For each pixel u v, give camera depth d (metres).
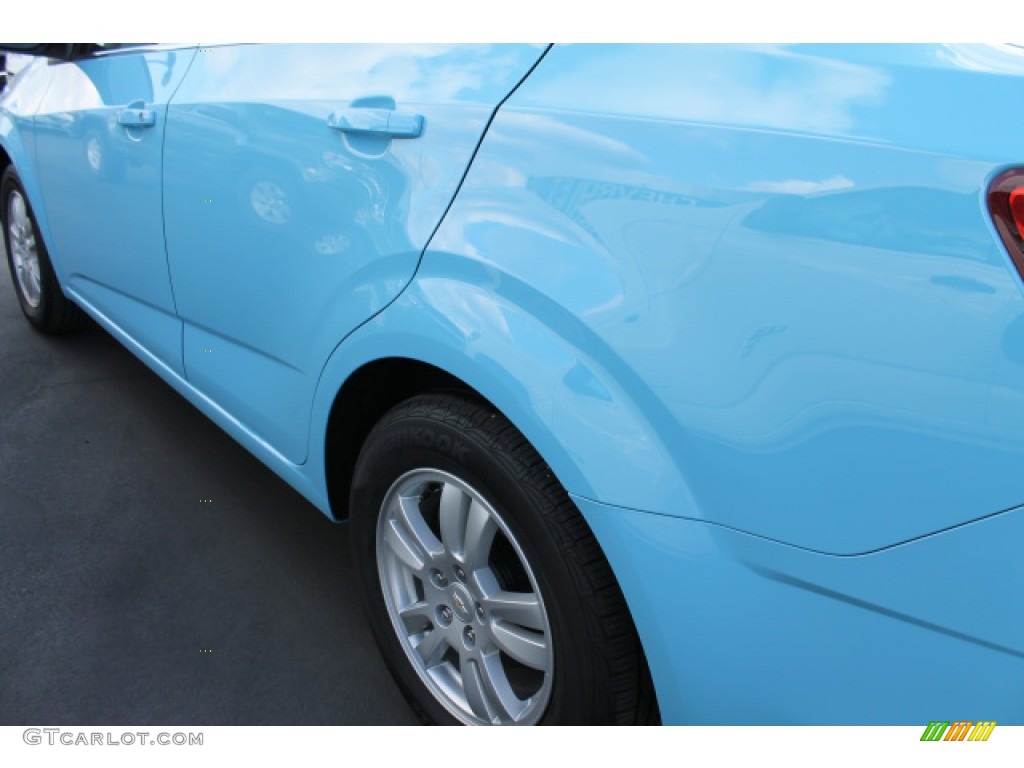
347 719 1.77
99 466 2.70
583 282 1.20
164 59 2.26
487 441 1.38
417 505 1.64
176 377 2.49
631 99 1.21
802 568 1.06
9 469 2.64
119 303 2.77
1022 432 0.89
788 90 1.08
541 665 1.43
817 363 1.00
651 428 1.16
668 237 1.12
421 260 1.44
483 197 1.34
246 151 1.84
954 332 0.92
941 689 1.01
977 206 0.91
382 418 1.63
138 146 2.29
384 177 1.51
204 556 2.29
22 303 3.76
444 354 1.38
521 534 1.36
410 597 1.72
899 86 1.01
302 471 1.92
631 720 1.38
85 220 2.80
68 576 2.17
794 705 1.12
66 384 3.28
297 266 1.73
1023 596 0.92
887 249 0.96
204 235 2.05
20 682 1.82
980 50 1.03
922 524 0.96
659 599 1.18
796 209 1.01
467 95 1.42
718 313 1.07
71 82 2.84
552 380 1.24
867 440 0.98
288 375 1.87
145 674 1.87
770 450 1.05
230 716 1.76
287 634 2.02
